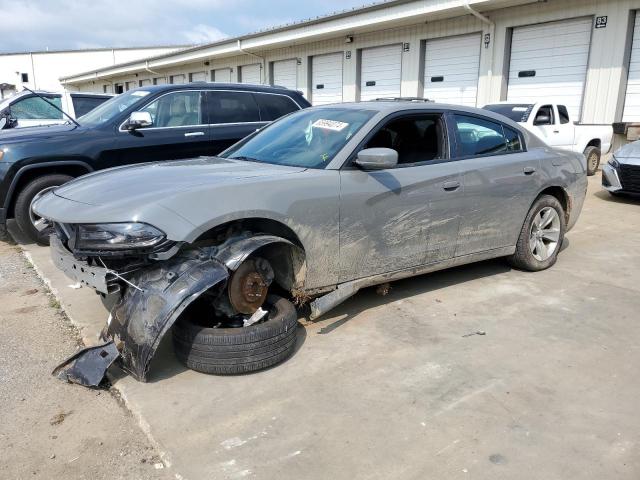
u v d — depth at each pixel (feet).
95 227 10.02
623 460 8.34
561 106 39.40
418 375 10.89
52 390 10.32
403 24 54.19
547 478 7.93
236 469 8.13
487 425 9.22
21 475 8.02
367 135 13.03
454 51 51.93
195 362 10.59
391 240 13.29
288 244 11.35
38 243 20.56
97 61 168.45
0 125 30.48
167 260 10.38
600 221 25.64
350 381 10.64
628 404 9.89
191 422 9.27
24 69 167.63
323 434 8.97
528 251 16.87
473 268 17.85
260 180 11.33
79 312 13.83
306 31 62.28
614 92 41.81
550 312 14.16
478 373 10.98
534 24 45.91
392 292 15.47
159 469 8.16
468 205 14.67
